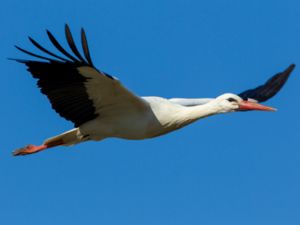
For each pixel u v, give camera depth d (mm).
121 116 14406
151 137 14836
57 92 13836
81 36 12570
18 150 15352
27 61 13578
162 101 14727
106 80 13500
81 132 14656
